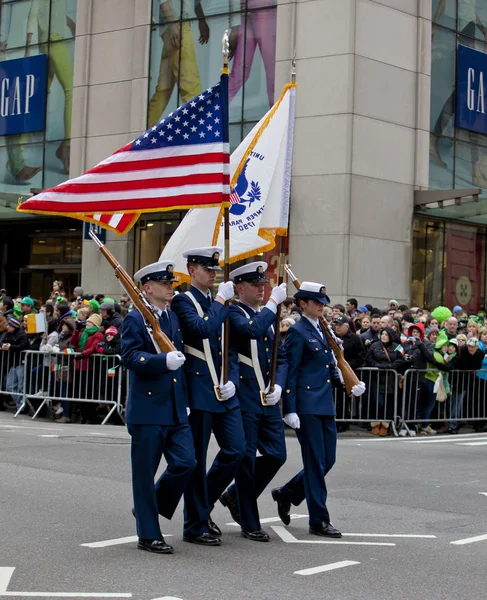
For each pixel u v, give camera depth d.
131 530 9.55
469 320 23.05
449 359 20.62
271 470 9.55
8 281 39.66
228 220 9.40
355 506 11.40
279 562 8.41
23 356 21.42
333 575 7.98
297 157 31.06
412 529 10.10
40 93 37.25
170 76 33.94
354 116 30.41
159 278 8.85
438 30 33.41
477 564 8.53
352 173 30.33
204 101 9.65
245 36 32.31
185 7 33.66
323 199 30.53
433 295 32.91
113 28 35.50
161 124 9.64
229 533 9.71
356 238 30.39
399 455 16.30
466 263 34.00
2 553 8.42
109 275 34.91
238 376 9.41
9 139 38.19
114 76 35.41
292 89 10.65
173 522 10.26
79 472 12.90
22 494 11.23
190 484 9.12
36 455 14.23
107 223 9.92
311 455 9.71
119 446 15.63
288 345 9.84
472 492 12.58
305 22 31.09
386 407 20.05
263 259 30.86
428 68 32.72
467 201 31.27
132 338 8.65
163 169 9.64
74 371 20.16
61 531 9.41
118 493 11.50
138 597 7.10
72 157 36.22
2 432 17.06
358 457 15.80
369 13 30.88
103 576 7.70
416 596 7.39
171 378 8.74
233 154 10.78
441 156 33.44
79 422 20.72
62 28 36.88
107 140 35.47
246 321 9.29
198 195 9.55
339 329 19.81
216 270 9.29
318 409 9.73
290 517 10.58
